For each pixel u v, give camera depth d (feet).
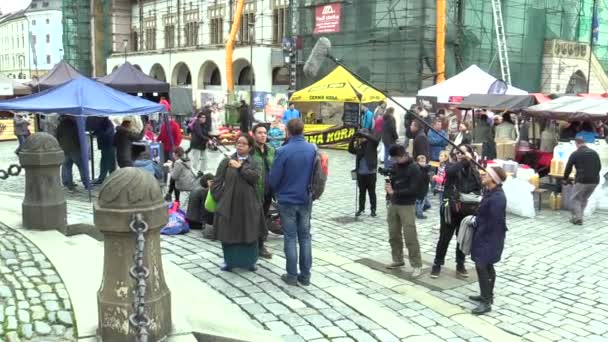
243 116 72.90
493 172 19.97
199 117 48.62
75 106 37.45
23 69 322.14
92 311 15.14
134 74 56.03
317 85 71.77
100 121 44.65
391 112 45.50
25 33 317.83
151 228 12.77
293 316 17.83
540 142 46.11
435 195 42.29
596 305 21.08
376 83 95.50
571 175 38.17
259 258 24.32
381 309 18.78
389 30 93.61
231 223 21.67
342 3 100.68
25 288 16.97
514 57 103.55
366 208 37.50
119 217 12.50
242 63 123.13
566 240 30.48
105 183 12.86
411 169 22.81
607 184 38.86
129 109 39.60
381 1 95.04
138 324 11.36
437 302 20.57
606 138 49.26
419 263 23.41
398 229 23.73
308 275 21.03
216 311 16.61
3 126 85.30
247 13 131.75
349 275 23.09
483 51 97.30
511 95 49.32
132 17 174.91
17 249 21.16
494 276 20.39
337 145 73.97
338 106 84.28
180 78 143.23
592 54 115.44
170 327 13.84
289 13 115.34
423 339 16.76
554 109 42.32
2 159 62.18
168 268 21.21
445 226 22.97
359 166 34.30
